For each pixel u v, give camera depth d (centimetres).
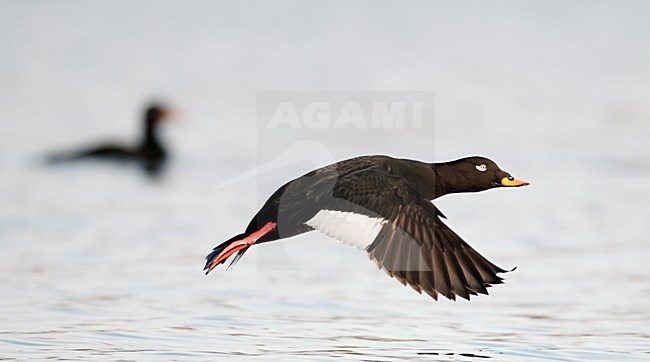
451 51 3228
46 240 1384
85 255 1298
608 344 938
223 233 1445
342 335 961
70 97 2692
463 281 727
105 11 3722
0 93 2698
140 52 3219
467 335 968
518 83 2841
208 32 3472
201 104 2622
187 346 908
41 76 2906
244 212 1599
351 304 1091
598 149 2116
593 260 1291
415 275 718
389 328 991
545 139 2216
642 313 1056
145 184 1864
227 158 2100
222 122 2441
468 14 3703
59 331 953
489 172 878
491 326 1004
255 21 3588
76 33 3419
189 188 1819
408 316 1045
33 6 3741
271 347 911
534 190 1762
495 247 1370
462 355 894
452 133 2277
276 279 1198
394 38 3388
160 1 3816
